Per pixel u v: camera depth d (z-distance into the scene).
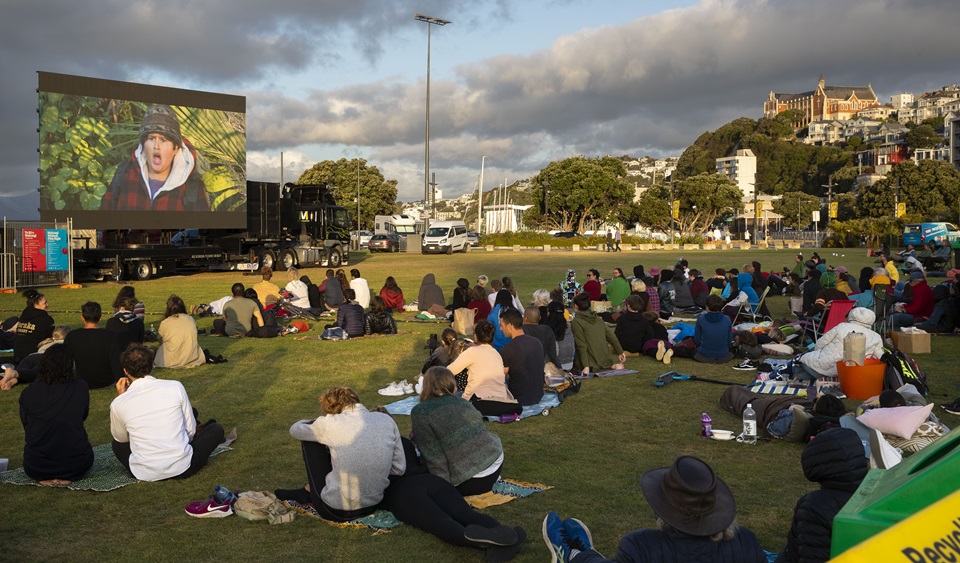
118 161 28.95
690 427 8.46
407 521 5.53
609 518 5.73
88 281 29.02
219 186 32.16
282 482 6.66
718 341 12.13
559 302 11.38
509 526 5.57
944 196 100.75
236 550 5.19
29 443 6.53
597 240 68.94
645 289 15.77
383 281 29.08
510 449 7.58
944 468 2.10
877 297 14.67
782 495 6.23
